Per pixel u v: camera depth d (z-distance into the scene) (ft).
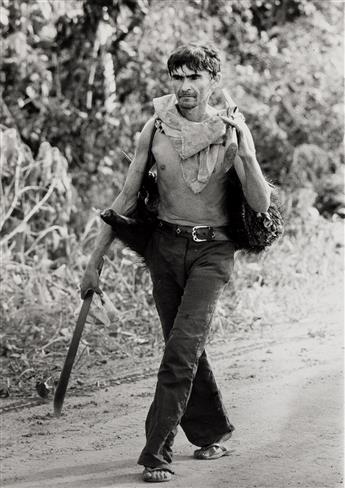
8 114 45.85
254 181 20.88
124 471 21.88
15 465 22.43
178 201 21.59
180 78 20.89
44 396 27.25
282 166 58.23
